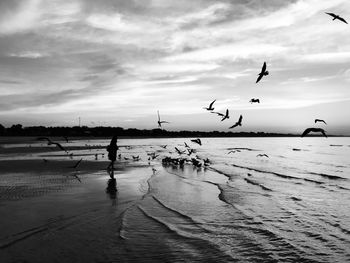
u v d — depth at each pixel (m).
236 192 24.42
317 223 16.38
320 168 46.59
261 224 15.84
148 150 81.69
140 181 27.19
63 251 11.72
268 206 20.00
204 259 11.45
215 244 12.90
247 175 35.62
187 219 16.34
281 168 45.84
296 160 61.16
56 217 15.48
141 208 18.02
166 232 14.12
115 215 16.33
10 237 12.76
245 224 15.77
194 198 21.48
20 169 32.25
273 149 108.38
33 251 11.59
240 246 12.80
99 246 12.30
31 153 57.50
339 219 17.25
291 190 26.56
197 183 28.12
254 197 22.69
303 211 18.94
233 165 48.12
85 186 23.48
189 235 13.89
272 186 28.34
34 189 21.59
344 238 14.05
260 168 44.81
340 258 11.82
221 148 111.94
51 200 18.69
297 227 15.62
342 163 55.03
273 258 11.71
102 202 18.89
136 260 11.20
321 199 22.77
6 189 21.36
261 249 12.54
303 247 12.84
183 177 31.89
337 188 28.02
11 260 10.82
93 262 10.94
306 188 27.81
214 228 14.99
